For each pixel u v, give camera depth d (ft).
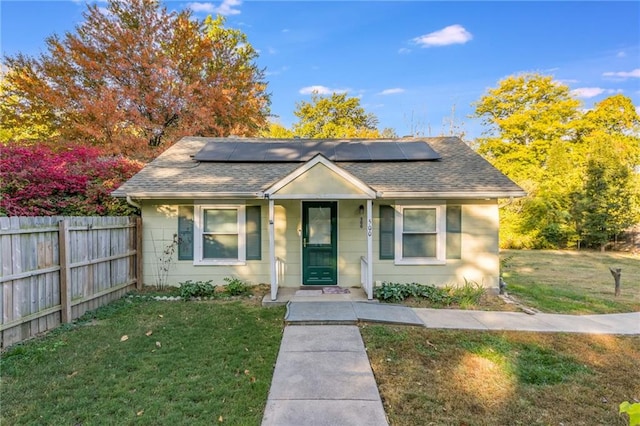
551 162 65.51
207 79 57.57
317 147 33.37
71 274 18.81
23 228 15.71
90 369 13.15
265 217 27.32
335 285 27.68
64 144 43.24
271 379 12.78
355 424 10.17
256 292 25.89
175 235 26.94
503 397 11.85
